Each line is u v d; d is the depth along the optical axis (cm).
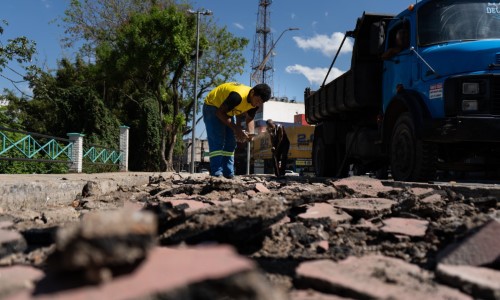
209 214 272
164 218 266
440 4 680
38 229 260
